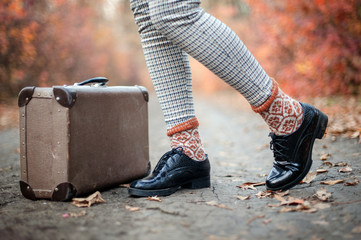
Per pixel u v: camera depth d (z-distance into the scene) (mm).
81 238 1070
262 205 1330
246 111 7656
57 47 11227
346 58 6840
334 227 1097
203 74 22688
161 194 1494
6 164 2488
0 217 1271
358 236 1033
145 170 1869
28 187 1492
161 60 1539
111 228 1143
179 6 1294
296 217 1188
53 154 1450
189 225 1152
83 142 1482
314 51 7430
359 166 1828
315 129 1437
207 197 1464
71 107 1421
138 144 1813
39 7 10328
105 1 17234
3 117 6605
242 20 15562
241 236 1060
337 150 2367
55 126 1436
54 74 11469
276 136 1456
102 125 1571
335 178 1622
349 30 6516
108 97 1604
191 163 1558
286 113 1403
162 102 1570
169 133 1574
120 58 20594
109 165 1617
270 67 9234
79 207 1380
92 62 13781
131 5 1568
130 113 1747
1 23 8812
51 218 1253
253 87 1359
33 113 1470
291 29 7645
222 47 1313
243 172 2029
